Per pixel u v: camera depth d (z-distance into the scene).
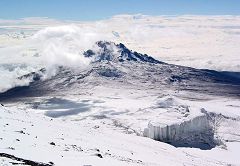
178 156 104.25
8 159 33.97
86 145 61.53
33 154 40.12
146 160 65.31
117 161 50.28
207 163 109.31
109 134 109.56
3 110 87.56
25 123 70.50
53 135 63.00
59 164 37.88
